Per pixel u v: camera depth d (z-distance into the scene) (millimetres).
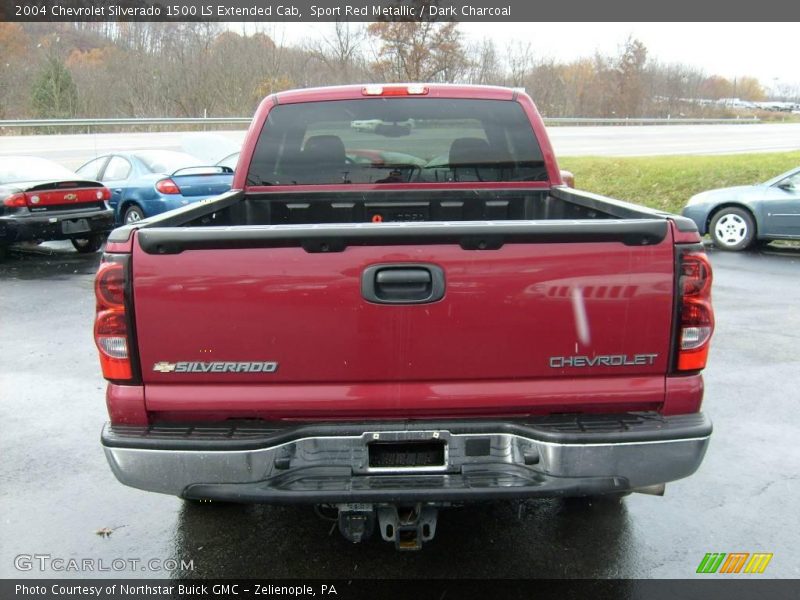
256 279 2572
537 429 2627
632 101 51156
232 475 2602
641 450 2611
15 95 38375
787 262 10250
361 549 3322
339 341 2609
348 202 4574
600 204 3832
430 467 2674
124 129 33812
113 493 3852
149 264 2572
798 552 3275
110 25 39219
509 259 2574
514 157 4562
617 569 3145
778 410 4875
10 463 4199
